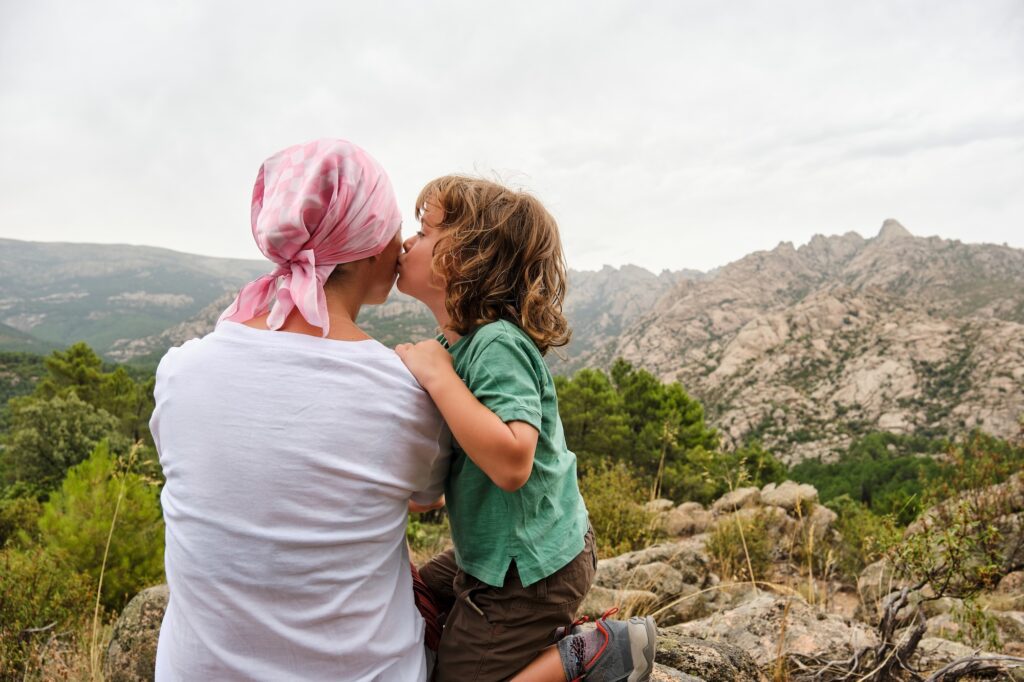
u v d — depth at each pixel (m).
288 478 1.06
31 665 3.43
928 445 90.00
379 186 1.29
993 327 125.56
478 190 1.44
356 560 1.14
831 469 62.31
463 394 1.22
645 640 1.45
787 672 2.68
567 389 27.56
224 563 1.04
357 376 1.14
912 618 3.26
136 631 2.98
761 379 137.88
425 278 1.47
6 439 25.98
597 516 7.57
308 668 1.10
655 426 26.64
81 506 5.84
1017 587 5.16
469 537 1.39
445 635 1.45
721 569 6.59
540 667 1.40
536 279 1.41
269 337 1.14
